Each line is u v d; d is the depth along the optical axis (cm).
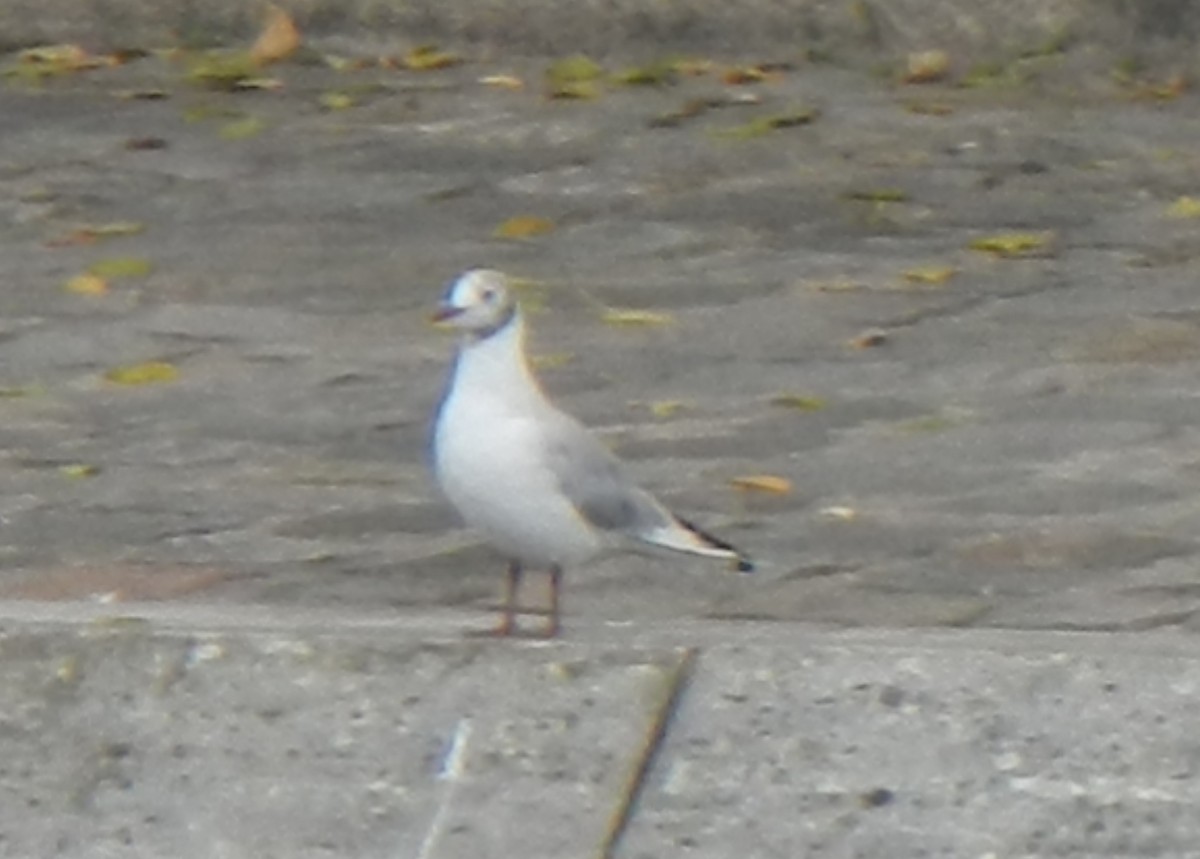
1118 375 1429
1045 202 1780
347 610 1062
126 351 1516
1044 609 1092
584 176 1850
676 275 1642
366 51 2162
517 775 883
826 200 1791
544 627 980
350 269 1670
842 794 866
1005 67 2083
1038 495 1244
